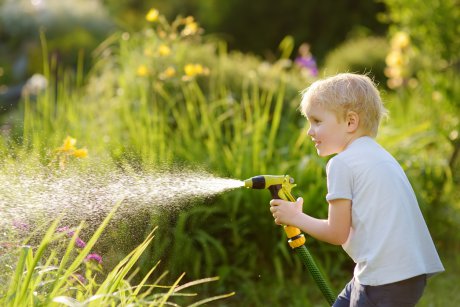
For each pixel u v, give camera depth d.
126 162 6.09
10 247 4.18
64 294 4.22
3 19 20.42
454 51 9.78
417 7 9.96
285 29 25.97
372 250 4.06
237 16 26.28
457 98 9.66
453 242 8.26
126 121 7.95
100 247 5.11
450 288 7.02
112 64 10.01
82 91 9.60
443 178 8.53
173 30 8.88
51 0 20.61
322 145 4.38
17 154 6.05
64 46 19.72
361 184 4.12
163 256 6.03
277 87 9.09
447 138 8.79
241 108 8.24
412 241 4.06
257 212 7.12
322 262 7.41
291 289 6.90
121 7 29.31
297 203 4.42
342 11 25.09
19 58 19.88
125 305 3.90
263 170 7.28
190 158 7.16
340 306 4.45
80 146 7.18
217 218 6.94
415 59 11.18
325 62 20.03
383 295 4.06
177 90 8.43
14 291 3.58
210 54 9.42
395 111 10.75
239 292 6.79
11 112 11.06
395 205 4.07
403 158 8.18
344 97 4.28
